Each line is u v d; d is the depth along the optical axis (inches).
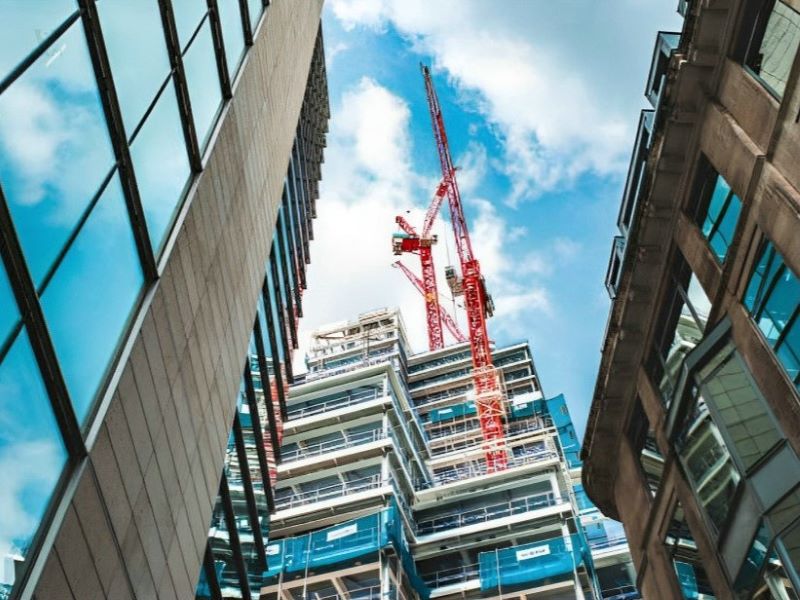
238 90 1022.4
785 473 716.0
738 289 842.2
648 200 1033.5
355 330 4468.5
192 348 804.0
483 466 3668.8
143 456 655.1
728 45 921.5
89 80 600.4
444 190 6594.5
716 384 858.1
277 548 2556.6
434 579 2773.1
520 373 4463.6
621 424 1173.7
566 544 2588.6
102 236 604.4
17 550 457.4
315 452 3046.3
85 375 560.7
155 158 729.6
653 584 1022.4
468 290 5738.2
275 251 1658.5
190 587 783.7
